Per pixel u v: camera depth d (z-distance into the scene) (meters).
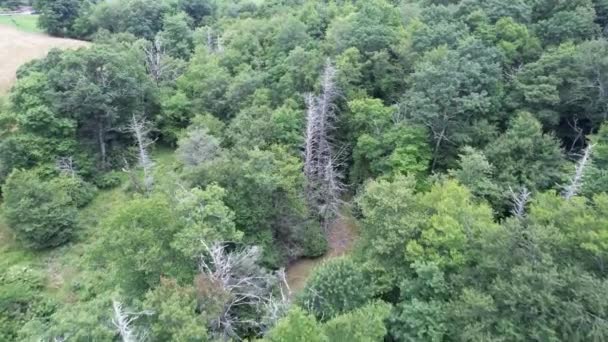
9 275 33.31
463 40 40.06
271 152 33.66
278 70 47.56
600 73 34.19
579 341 18.48
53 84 45.59
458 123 35.47
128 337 18.66
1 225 39.75
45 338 20.31
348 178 41.81
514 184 30.61
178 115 51.44
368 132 38.81
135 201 27.34
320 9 59.56
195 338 19.80
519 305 19.77
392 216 26.06
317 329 19.17
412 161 34.34
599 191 27.44
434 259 23.27
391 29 45.69
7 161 41.81
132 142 51.16
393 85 42.91
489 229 22.80
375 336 20.12
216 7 83.44
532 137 31.95
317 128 37.88
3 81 58.53
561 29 40.88
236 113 45.66
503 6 44.94
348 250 35.47
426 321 21.23
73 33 78.69
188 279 25.38
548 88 34.38
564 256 21.34
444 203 25.33
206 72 52.12
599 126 35.12
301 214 33.81
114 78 46.88
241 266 26.95
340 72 40.50
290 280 32.97
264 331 24.55
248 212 31.19
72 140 45.41
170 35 66.38
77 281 33.28
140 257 24.72
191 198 27.06
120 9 72.94
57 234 37.41
